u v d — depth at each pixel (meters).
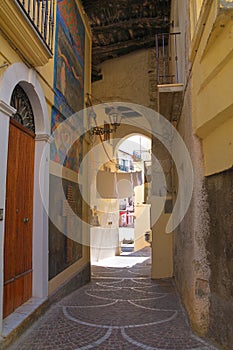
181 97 5.17
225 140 3.13
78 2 6.90
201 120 3.60
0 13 3.06
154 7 7.58
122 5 7.45
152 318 4.27
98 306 4.88
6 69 3.36
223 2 2.67
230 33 2.86
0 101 3.18
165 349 3.23
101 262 10.25
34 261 4.41
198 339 3.49
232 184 3.07
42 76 4.47
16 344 3.29
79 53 6.97
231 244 3.06
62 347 3.27
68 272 5.73
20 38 3.48
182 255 5.18
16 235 3.91
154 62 9.04
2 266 3.16
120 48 9.02
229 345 3.04
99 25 8.18
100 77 9.62
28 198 4.32
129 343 3.39
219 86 3.11
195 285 3.68
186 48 4.56
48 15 4.64
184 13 4.79
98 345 3.34
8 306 3.65
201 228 3.72
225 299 3.16
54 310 4.56
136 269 8.85
